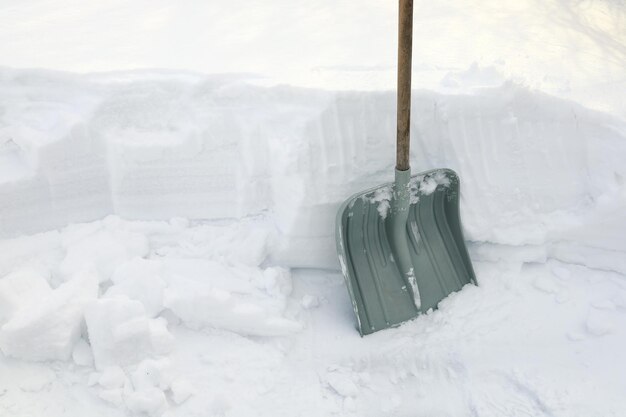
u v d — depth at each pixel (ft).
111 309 6.34
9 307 6.42
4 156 7.66
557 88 9.86
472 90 7.88
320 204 7.56
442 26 12.81
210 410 6.21
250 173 7.84
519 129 7.95
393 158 7.85
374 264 7.64
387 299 7.58
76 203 7.77
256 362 6.77
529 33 12.74
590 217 8.03
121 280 6.98
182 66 9.96
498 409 6.52
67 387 6.20
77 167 7.63
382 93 7.64
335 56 10.61
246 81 8.02
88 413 5.99
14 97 7.81
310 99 7.72
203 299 6.79
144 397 5.96
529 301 7.77
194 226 8.01
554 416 6.38
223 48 11.00
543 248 8.13
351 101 7.57
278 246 7.70
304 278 7.93
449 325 7.50
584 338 7.27
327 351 7.10
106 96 7.71
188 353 6.72
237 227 7.92
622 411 6.38
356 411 6.49
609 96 9.60
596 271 8.13
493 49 11.62
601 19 13.92
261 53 10.73
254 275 7.52
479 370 6.93
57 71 7.87
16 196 7.43
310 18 12.87
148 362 6.24
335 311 7.64
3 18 12.35
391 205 7.48
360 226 7.53
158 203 7.95
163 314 6.91
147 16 12.73
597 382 6.72
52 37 11.28
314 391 6.63
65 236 7.55
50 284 7.05
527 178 8.09
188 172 7.86
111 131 7.73
